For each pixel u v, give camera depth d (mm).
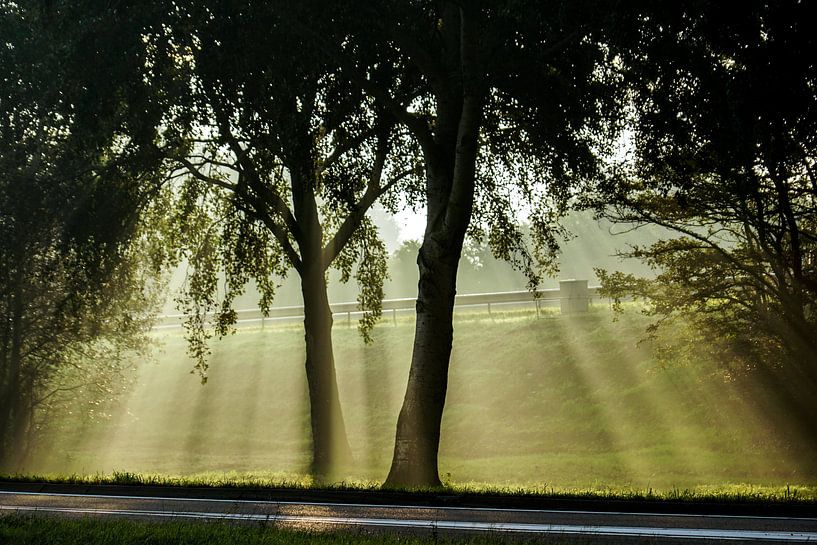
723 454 26484
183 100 17688
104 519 10961
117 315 28812
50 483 14609
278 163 20172
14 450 27422
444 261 16953
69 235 21891
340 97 17750
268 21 15922
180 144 21328
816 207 21266
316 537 8805
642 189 22547
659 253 24391
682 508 11203
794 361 24609
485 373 35500
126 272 25594
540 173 22531
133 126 18484
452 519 10734
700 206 22281
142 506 12227
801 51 13117
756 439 26656
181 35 16469
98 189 21750
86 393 30406
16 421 27516
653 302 25422
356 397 37344
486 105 19719
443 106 17203
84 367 30047
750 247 23406
